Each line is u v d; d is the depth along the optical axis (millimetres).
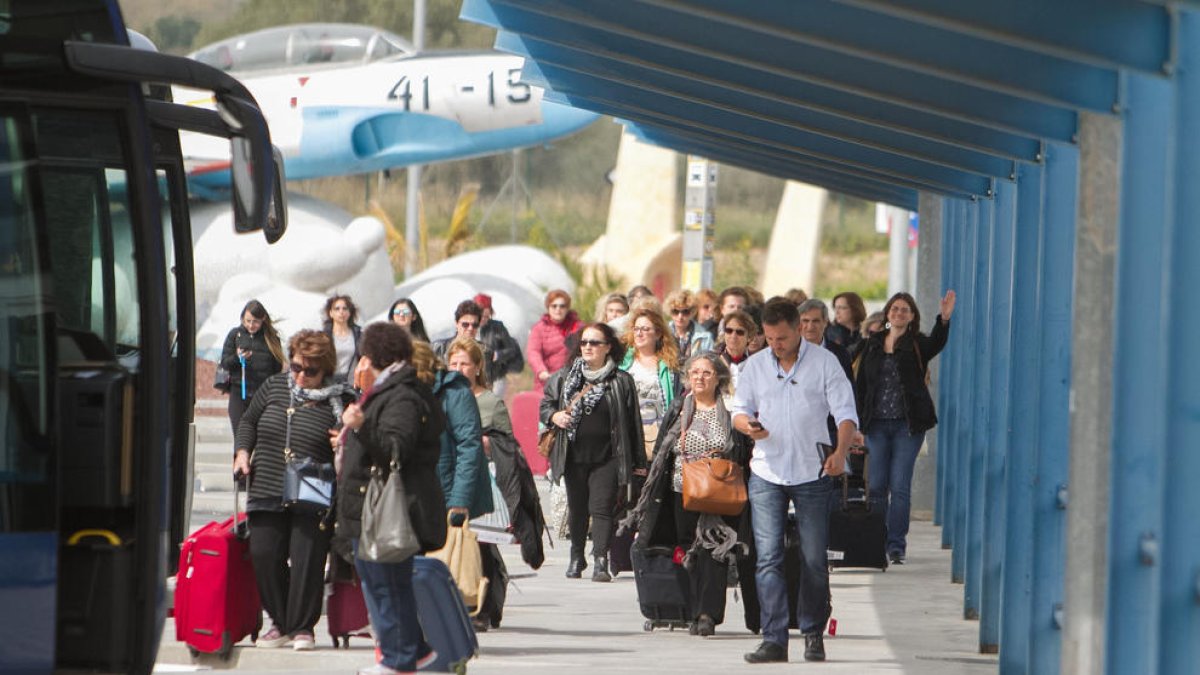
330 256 123625
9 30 30922
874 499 65000
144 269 31531
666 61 47594
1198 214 26484
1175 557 26438
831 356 42438
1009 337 48062
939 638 49031
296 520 42094
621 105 63125
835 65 39406
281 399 42000
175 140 39188
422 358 41469
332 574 42469
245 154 30938
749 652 44156
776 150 68812
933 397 81125
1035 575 39344
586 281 189000
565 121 132750
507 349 76625
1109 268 34062
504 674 40219
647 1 35312
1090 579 33844
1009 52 32906
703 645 46281
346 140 133125
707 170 92938
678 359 58125
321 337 42156
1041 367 39938
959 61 33219
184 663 42906
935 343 64312
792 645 46750
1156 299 30062
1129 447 29859
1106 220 34188
